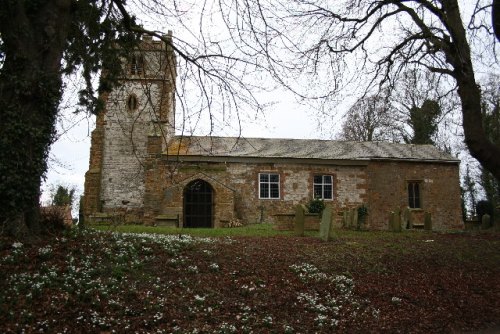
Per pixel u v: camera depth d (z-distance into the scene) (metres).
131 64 14.61
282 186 29.58
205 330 7.38
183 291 8.95
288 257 12.98
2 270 8.10
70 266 8.77
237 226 26.38
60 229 11.02
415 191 32.22
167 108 28.14
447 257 14.50
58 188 35.44
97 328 6.95
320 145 33.03
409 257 14.25
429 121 18.20
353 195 30.58
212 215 28.36
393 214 24.05
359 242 16.89
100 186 27.83
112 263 9.52
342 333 8.24
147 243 11.73
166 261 10.56
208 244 13.52
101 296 7.90
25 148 9.60
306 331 8.09
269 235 19.09
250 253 12.97
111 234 12.15
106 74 13.03
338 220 29.70
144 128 28.28
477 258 14.60
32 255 8.91
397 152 32.84
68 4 10.69
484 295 11.15
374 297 10.48
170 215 25.81
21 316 6.80
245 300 9.09
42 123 9.92
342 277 11.48
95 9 11.56
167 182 27.38
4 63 9.90
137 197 27.81
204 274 10.20
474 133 12.08
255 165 29.45
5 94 9.70
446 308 10.16
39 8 10.31
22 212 9.63
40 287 7.71
